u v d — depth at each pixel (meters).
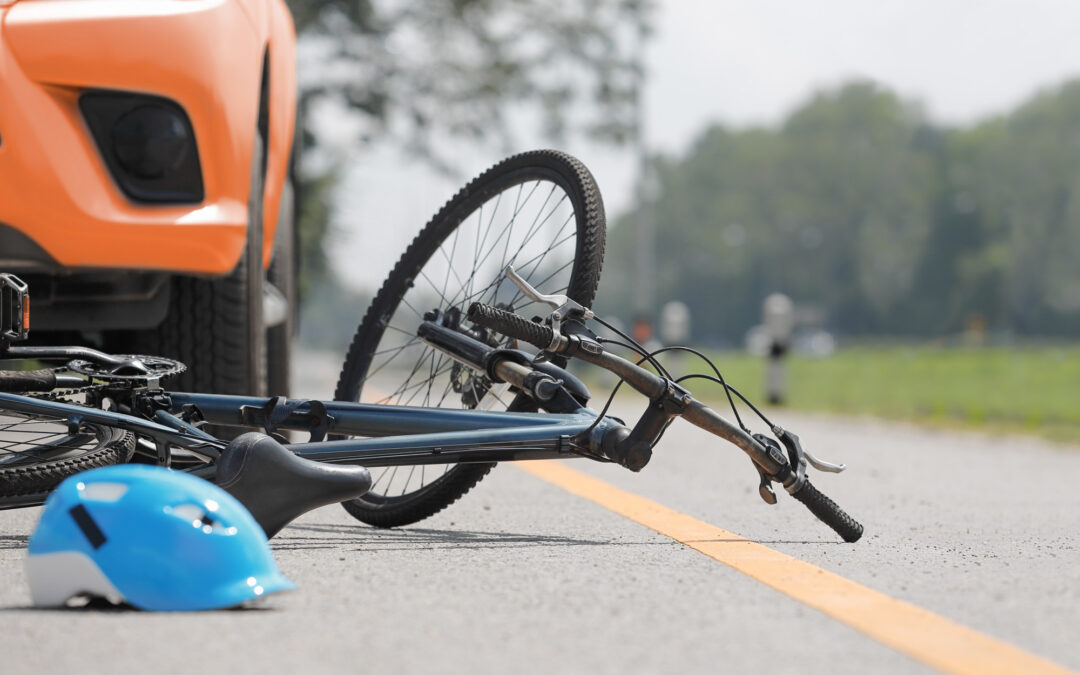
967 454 8.45
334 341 104.38
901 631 2.67
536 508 4.90
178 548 2.79
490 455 3.71
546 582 3.19
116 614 2.75
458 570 3.36
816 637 2.62
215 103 4.30
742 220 142.25
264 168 5.12
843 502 5.31
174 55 4.20
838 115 138.25
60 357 3.66
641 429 3.65
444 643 2.53
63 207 4.02
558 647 2.51
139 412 3.72
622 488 5.63
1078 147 122.81
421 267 4.63
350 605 2.88
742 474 6.36
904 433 10.83
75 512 2.80
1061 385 26.20
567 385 3.91
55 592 2.81
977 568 3.51
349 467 3.38
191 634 2.58
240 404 3.96
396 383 4.60
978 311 130.00
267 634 2.59
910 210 133.62
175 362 3.85
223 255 4.37
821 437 10.07
